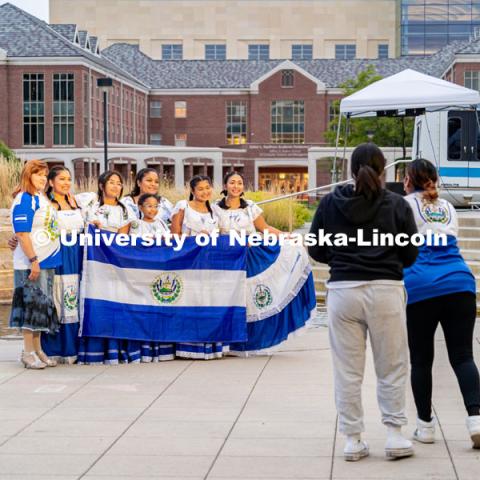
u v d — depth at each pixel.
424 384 6.29
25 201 8.88
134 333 9.45
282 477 5.59
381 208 5.92
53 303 9.12
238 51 116.88
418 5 106.31
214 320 9.63
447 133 25.03
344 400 5.98
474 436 5.97
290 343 10.66
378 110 19.03
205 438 6.49
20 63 66.00
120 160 65.56
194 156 61.53
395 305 5.94
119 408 7.41
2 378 8.66
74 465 5.86
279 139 81.56
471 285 6.27
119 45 88.94
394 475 5.59
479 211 21.20
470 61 63.16
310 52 116.81
